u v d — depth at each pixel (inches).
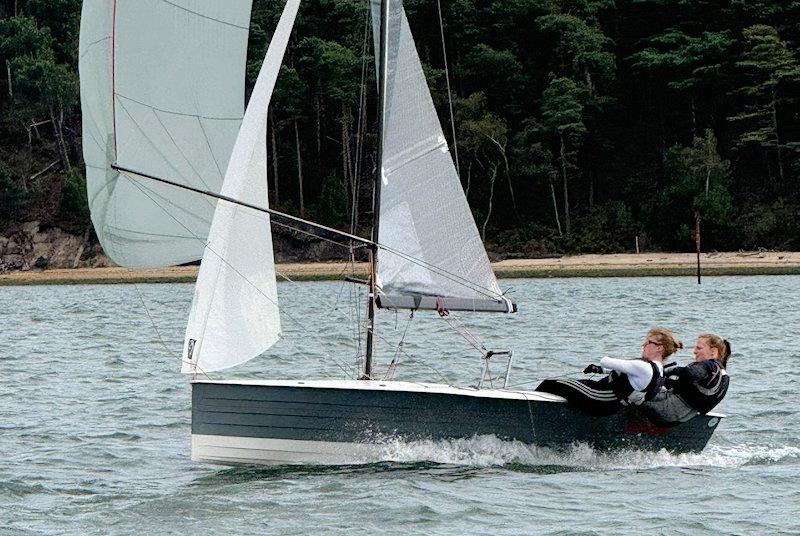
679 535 1301.7
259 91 1573.6
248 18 1555.1
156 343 3624.5
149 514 1391.5
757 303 5009.8
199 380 1540.4
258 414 1533.0
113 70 1524.4
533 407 1567.4
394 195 1628.9
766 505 1419.8
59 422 2069.4
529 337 3627.0
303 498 1428.4
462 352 3164.4
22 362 3090.6
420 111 1637.6
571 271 7593.5
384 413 1544.0
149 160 1545.3
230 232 1566.2
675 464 1640.0
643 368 1552.7
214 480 1535.4
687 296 5575.8
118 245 1563.7
